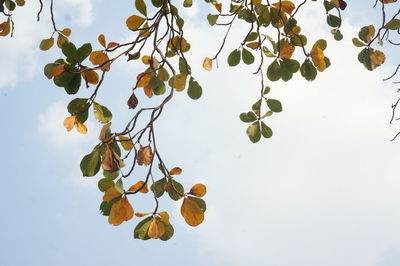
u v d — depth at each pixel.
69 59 5.36
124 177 5.07
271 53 6.32
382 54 6.46
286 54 6.21
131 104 5.71
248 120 6.40
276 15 6.31
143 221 5.07
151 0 5.73
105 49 5.66
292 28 6.33
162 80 5.96
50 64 5.39
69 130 5.36
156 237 5.04
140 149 5.09
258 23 6.28
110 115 5.48
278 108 6.38
